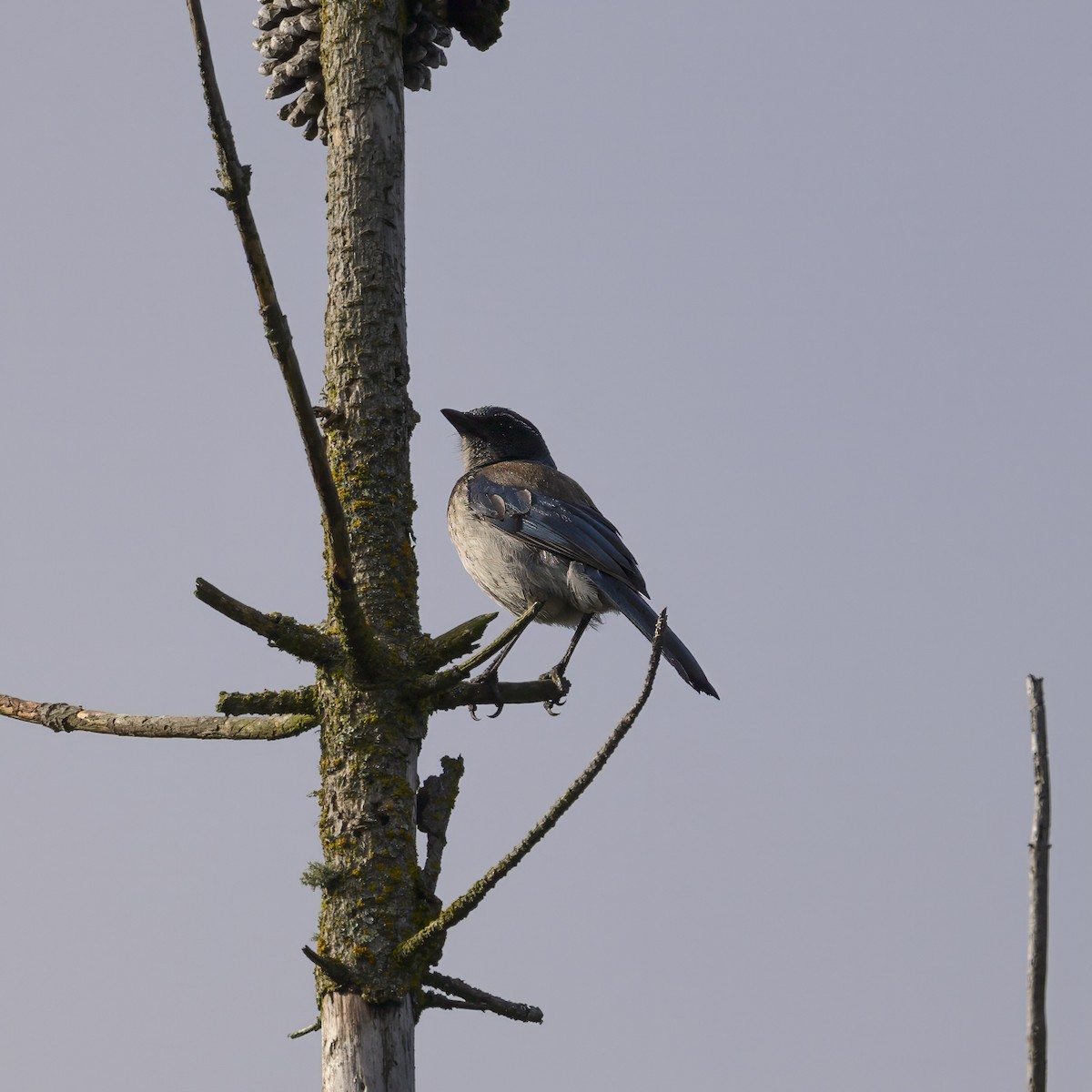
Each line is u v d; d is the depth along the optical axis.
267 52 14.73
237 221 10.12
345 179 13.53
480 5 15.00
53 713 13.42
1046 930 7.04
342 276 13.38
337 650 12.24
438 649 12.36
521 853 10.69
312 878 11.60
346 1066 11.18
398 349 13.33
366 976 11.32
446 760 12.62
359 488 12.91
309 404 10.79
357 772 11.99
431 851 12.14
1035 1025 6.96
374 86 13.66
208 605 11.87
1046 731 7.27
